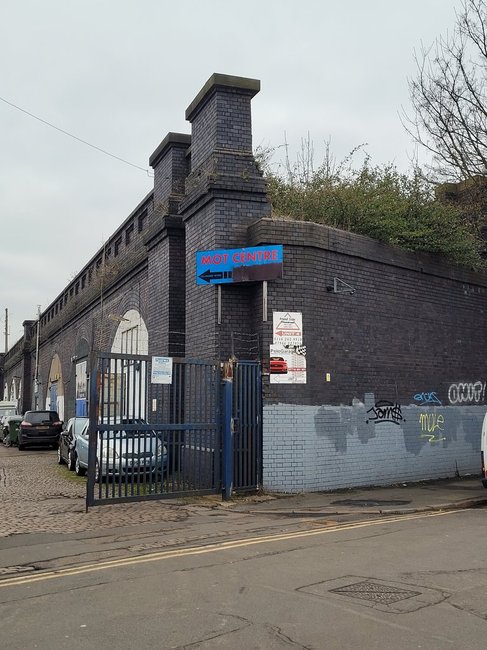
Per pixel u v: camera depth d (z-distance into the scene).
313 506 10.74
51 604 5.43
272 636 4.57
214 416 11.45
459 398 15.69
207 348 12.94
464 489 13.08
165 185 16.52
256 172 13.34
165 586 5.91
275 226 12.45
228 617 5.00
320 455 12.45
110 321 22.84
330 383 12.77
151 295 16.95
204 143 14.04
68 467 18.64
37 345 42.56
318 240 12.66
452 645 4.36
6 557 7.20
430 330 15.20
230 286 12.80
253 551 7.38
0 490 13.34
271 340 12.23
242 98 13.70
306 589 5.73
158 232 16.11
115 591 5.77
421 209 15.49
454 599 5.36
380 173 16.52
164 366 10.91
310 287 12.55
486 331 16.86
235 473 11.67
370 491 12.59
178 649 4.36
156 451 10.83
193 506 10.78
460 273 16.12
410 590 5.64
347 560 6.84
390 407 13.92
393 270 14.46
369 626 4.74
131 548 7.62
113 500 10.36
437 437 14.96
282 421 12.11
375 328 13.83
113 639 4.58
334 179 16.06
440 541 7.83
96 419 10.31
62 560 7.06
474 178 17.31
